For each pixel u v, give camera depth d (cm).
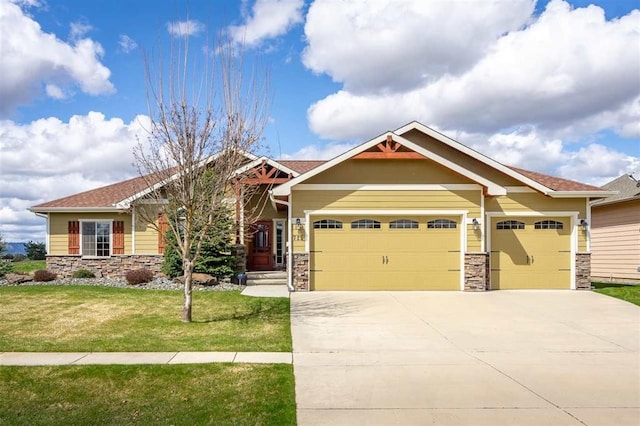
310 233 1466
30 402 547
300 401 558
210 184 1028
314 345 834
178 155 1006
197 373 649
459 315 1120
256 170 1614
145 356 735
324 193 1467
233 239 1695
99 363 692
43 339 853
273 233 1947
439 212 1477
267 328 964
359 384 623
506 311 1170
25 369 661
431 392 594
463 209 1483
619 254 2139
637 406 550
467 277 1469
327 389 602
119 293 1354
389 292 1438
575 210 1552
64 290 1391
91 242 1886
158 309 1145
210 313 1112
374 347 827
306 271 1448
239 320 1041
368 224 1480
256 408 530
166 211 1166
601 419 510
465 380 645
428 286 1473
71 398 559
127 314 1086
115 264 1855
